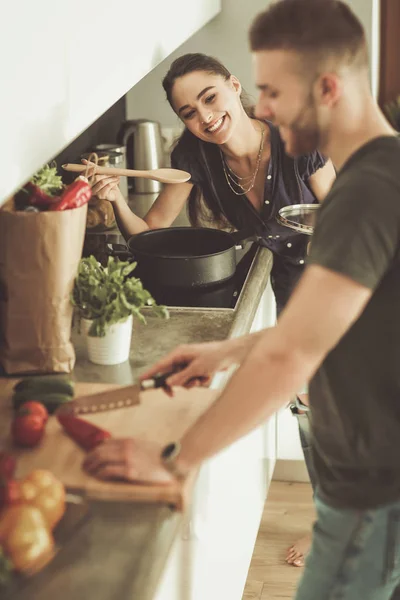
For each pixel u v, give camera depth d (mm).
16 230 1763
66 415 1630
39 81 1533
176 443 1457
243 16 3273
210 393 1789
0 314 1860
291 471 3457
